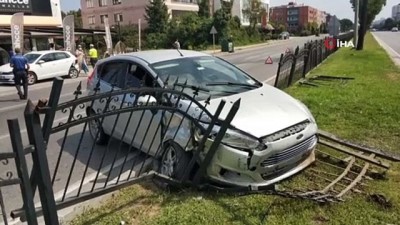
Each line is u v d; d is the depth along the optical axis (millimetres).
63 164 5180
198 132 3852
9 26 25859
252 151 3604
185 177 3918
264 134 3676
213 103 4184
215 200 3658
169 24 49156
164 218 3369
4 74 16359
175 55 5375
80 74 21188
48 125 2592
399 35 69188
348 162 4414
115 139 5582
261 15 72062
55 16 30953
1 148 6418
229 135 3680
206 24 47312
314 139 4277
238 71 5457
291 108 4254
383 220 3213
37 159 2549
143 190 4016
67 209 3775
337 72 13672
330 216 3303
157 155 4391
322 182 4000
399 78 11680
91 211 3645
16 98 12758
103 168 4949
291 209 3432
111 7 59156
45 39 28719
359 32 26422
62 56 18625
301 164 4188
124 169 4832
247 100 4320
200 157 3840
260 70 17547
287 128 3859
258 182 3729
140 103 3844
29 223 2502
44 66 17484
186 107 4105
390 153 4578
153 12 49062
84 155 5527
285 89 9844
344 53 24109
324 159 4609
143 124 4672
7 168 4973
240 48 47625
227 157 3668
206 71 5094
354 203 3496
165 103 3857
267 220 3271
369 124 6078
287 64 9867
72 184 4488
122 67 5441
